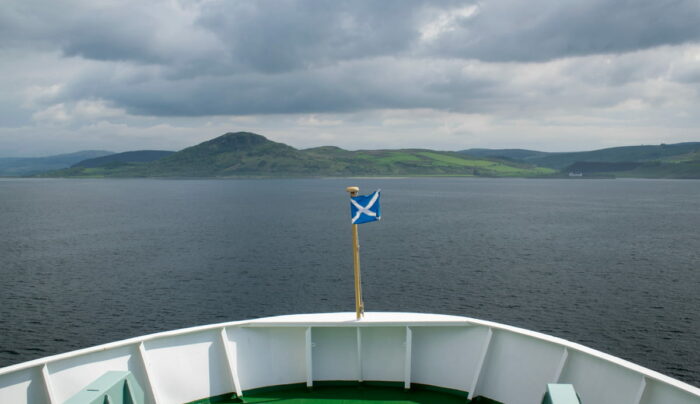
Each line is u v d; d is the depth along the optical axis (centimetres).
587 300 4250
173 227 10250
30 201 19238
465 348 695
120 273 5466
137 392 550
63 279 5162
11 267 5862
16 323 3628
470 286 4734
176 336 661
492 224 10631
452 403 669
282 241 8075
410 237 8525
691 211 13988
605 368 550
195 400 659
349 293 4491
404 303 4131
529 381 627
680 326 3559
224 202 18262
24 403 541
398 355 718
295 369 720
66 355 574
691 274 5409
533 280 5028
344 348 728
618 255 6681
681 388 471
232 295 4447
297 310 3956
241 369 695
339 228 9962
